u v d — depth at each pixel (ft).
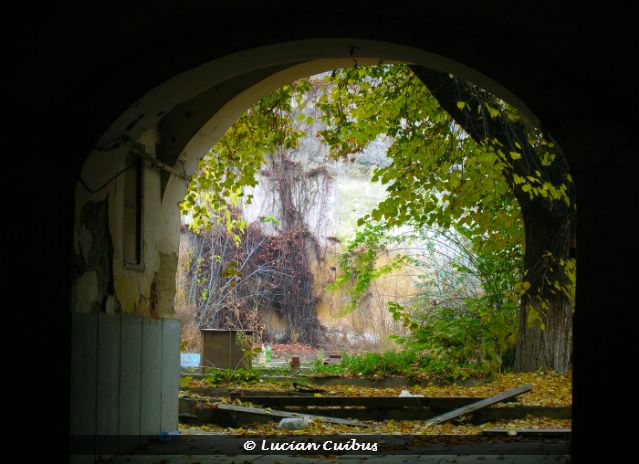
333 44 25.75
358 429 39.96
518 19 23.50
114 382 29.27
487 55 23.73
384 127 56.34
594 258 22.47
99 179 27.55
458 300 71.15
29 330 24.72
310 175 113.91
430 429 39.81
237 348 64.59
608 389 22.08
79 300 26.55
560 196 48.85
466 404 43.98
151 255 34.91
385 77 56.90
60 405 24.71
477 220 56.13
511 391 44.47
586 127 22.84
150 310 34.71
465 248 68.59
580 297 22.52
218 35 25.02
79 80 25.21
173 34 25.14
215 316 104.01
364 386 56.39
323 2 24.54
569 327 54.34
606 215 22.50
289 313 108.88
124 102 25.22
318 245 112.06
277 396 47.19
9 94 24.88
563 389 47.93
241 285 106.42
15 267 24.75
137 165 33.42
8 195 24.76
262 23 24.81
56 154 25.02
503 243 57.41
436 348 60.59
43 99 25.04
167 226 37.09
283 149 113.09
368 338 106.01
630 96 22.65
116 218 30.27
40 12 24.89
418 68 51.26
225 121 38.47
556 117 23.11
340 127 58.70
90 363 26.89
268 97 53.26
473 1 23.71
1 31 24.80
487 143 50.88
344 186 115.75
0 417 24.45
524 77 23.44
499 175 54.95
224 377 56.03
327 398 45.06
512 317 59.41
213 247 104.68
